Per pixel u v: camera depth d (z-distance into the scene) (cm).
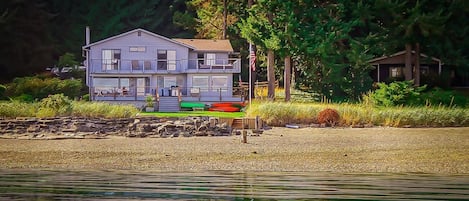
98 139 3350
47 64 7144
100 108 4081
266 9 5319
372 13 5534
